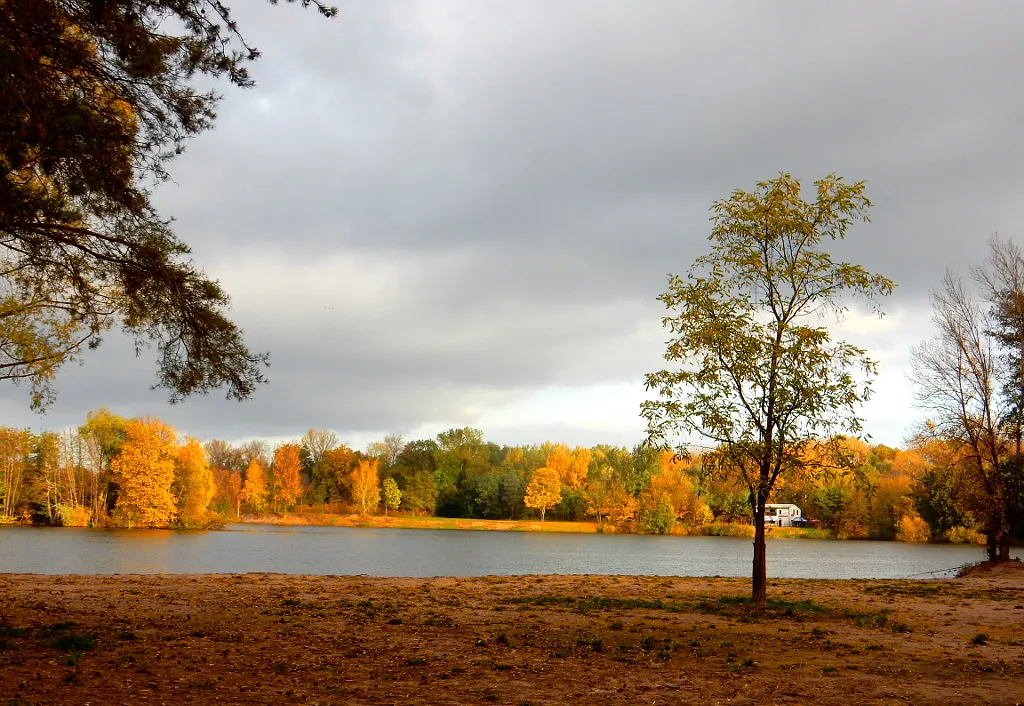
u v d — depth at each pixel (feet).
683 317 59.47
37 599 55.47
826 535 315.99
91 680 30.91
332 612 52.75
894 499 301.43
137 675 32.24
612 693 31.50
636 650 41.73
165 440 266.77
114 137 37.01
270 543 225.76
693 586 77.61
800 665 38.24
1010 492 107.65
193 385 44.88
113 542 205.87
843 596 70.59
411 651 39.73
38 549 176.55
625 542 279.28
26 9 32.81
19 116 32.40
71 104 34.68
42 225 39.24
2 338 53.31
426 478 412.98
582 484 408.26
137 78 37.96
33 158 35.17
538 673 35.27
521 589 72.13
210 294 44.70
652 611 57.21
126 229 43.21
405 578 82.94
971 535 270.87
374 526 367.86
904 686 33.73
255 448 479.00
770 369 56.08
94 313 46.39
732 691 32.35
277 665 35.27
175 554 175.11
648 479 340.59
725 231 60.49
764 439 57.21
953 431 110.73
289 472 397.80
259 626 45.98
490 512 396.98
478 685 32.40
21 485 280.92
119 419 274.16
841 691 32.60
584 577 86.33
